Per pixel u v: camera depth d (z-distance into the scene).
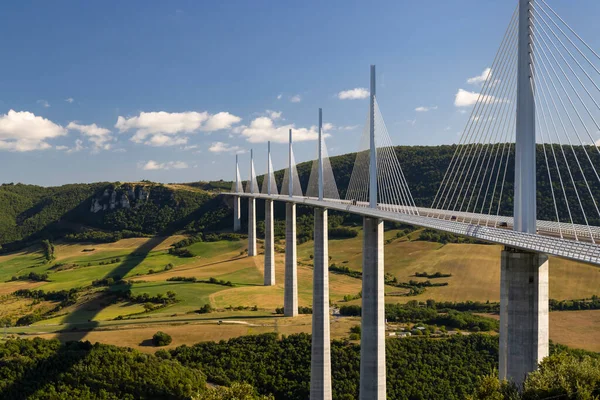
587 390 21.08
